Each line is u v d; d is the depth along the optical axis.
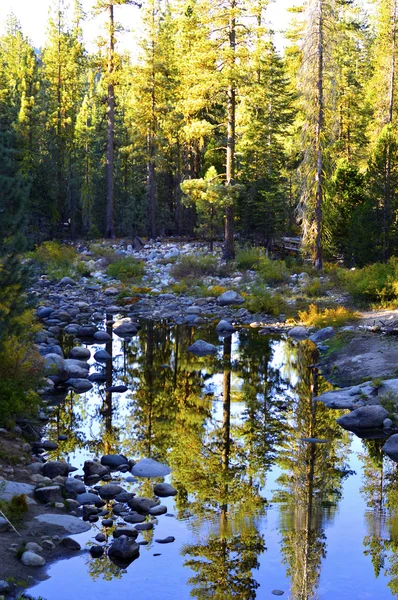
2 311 11.77
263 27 33.19
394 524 8.84
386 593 7.11
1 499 8.60
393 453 11.51
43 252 37.38
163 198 55.97
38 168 49.03
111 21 46.50
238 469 10.88
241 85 34.22
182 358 19.36
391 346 17.67
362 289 24.80
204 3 33.34
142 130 48.62
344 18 53.78
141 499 9.22
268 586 7.20
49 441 11.77
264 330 23.52
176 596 6.89
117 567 7.46
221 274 33.16
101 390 15.74
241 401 14.98
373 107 48.88
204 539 8.28
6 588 6.73
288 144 51.75
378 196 30.50
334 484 10.26
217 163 46.09
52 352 17.91
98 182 59.00
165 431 12.80
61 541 7.82
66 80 59.62
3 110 55.72
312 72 30.91
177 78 48.66
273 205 40.03
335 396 14.74
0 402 11.93
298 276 30.84
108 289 31.39
